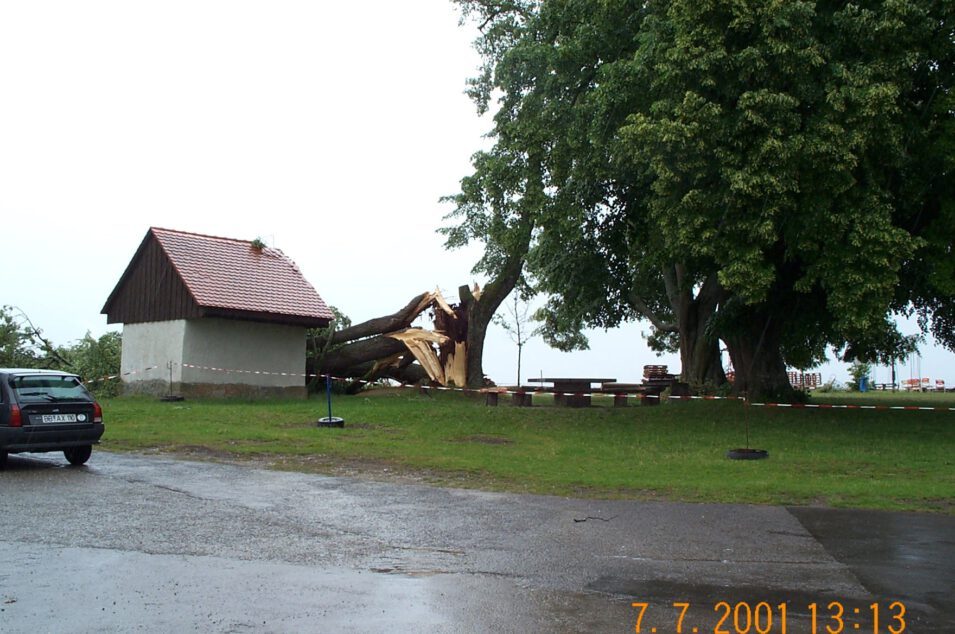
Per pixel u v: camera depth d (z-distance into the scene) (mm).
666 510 9906
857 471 12750
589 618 6047
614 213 22141
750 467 13000
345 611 6105
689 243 16469
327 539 8328
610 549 8070
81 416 12898
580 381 23922
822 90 15828
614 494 10914
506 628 5801
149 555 7621
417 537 8469
